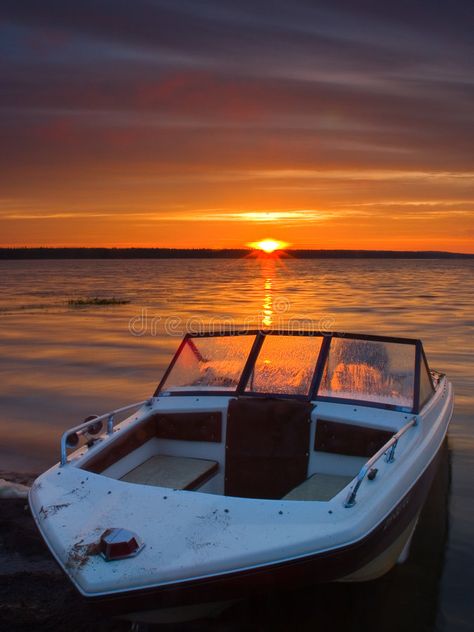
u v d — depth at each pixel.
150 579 3.42
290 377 5.75
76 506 4.12
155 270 121.88
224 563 3.52
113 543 3.54
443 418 6.20
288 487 5.38
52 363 14.77
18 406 10.57
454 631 4.38
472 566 5.21
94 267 150.12
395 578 4.99
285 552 3.61
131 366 14.25
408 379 5.73
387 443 4.65
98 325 22.80
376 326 21.91
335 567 3.79
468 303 32.97
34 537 5.43
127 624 4.20
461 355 15.48
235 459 5.46
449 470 7.36
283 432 5.38
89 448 5.00
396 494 4.39
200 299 37.34
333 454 5.32
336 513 3.93
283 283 60.91
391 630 4.37
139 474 5.27
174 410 5.71
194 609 3.79
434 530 5.83
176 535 3.72
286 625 4.38
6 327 22.31
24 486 6.57
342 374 5.74
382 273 99.44
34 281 67.62
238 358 6.00
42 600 4.47
